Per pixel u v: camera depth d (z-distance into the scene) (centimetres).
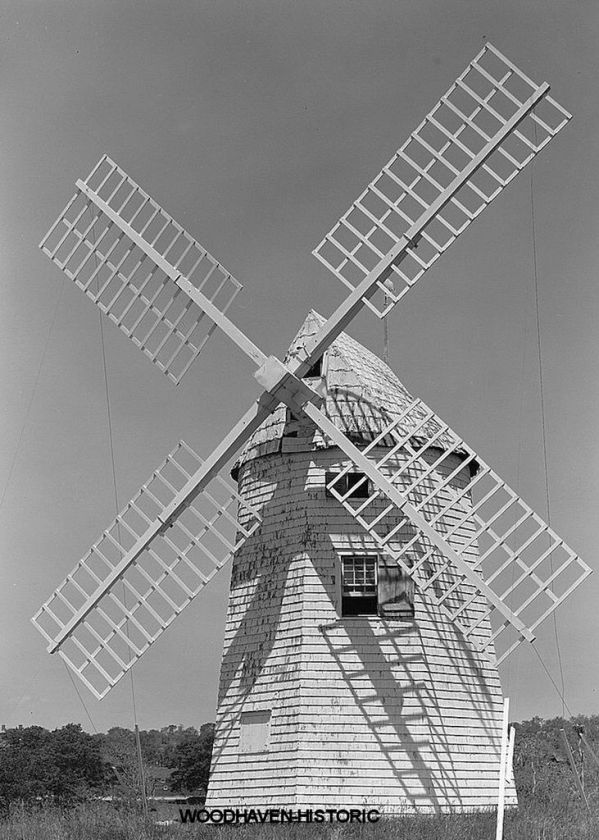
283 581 2466
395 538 2450
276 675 2408
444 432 2558
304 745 2323
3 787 4397
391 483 2358
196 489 2397
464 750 2397
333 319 2338
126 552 2438
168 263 2483
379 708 2353
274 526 2523
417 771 2322
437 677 2408
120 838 2209
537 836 2072
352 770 2311
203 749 5416
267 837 2089
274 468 2564
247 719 2423
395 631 2402
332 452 2500
